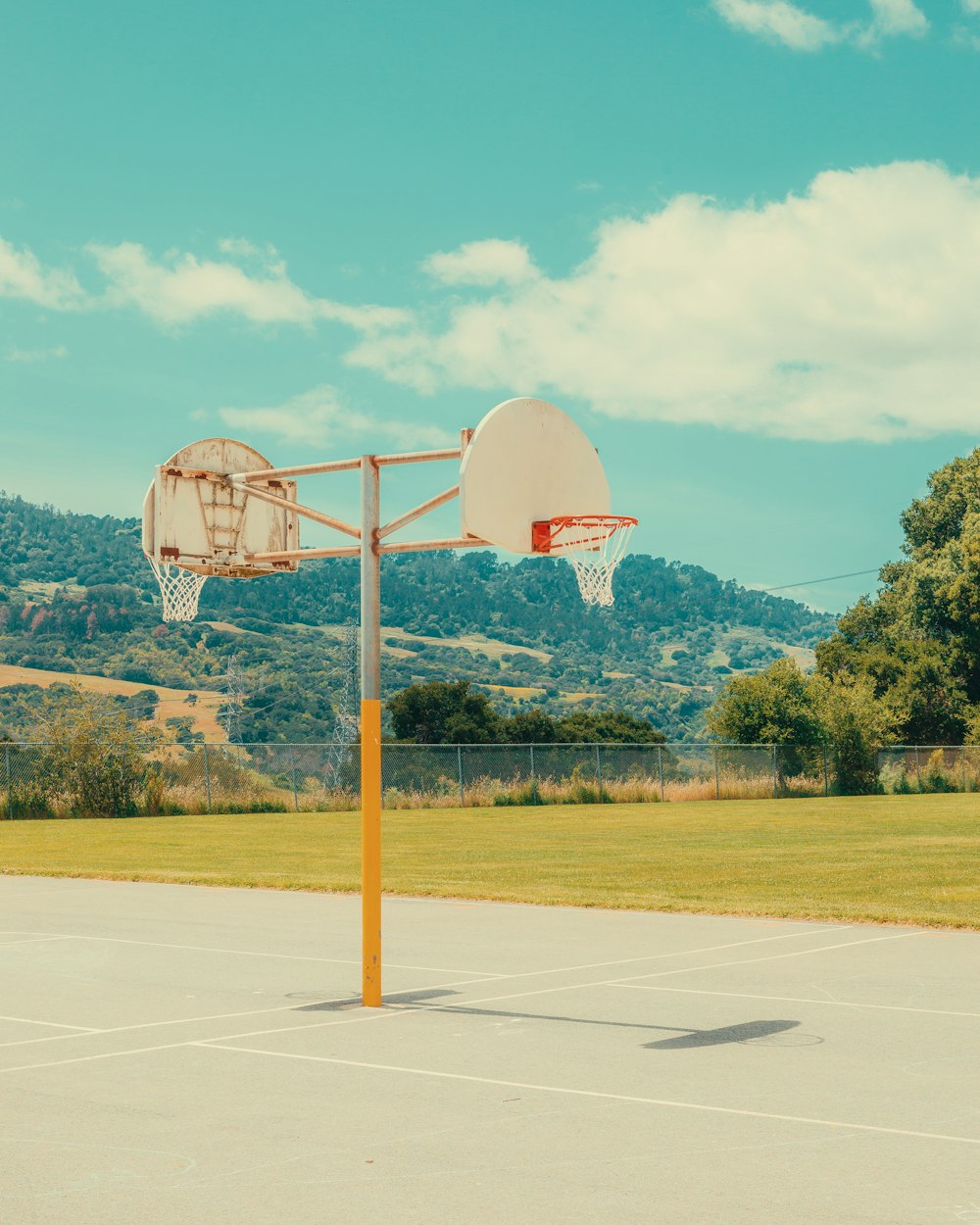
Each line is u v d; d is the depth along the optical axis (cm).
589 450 1298
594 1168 687
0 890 2208
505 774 5600
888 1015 1102
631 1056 952
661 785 5725
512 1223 607
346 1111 804
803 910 1831
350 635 12588
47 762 4472
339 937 1627
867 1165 689
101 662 16600
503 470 1227
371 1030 1053
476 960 1423
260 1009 1147
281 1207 630
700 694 19788
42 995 1225
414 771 5394
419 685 7981
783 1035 1025
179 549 1370
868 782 6456
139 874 2409
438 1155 712
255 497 1429
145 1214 622
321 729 12294
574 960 1421
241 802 4756
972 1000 1175
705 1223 604
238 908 1933
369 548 1248
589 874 2408
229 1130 765
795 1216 612
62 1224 610
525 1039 1016
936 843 3184
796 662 6450
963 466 10281
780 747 6159
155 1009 1149
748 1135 748
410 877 2358
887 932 1650
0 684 14438
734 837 3428
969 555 8925
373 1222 609
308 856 2861
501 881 2284
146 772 4606
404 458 1239
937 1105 811
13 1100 836
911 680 8325
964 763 6919
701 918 1789
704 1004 1160
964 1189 650
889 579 9938
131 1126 775
